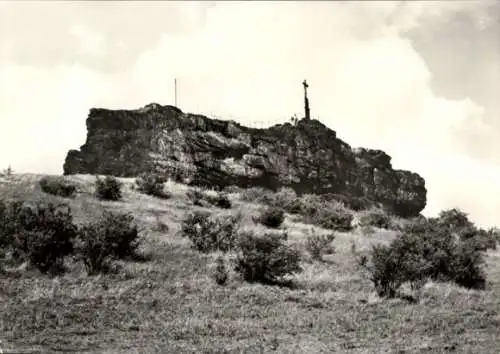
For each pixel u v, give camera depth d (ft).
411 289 65.82
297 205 140.77
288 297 58.08
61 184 111.75
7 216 68.49
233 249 81.51
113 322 43.88
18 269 60.08
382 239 113.39
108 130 175.42
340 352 36.94
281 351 36.78
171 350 36.27
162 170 158.92
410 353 36.94
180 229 92.73
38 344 36.22
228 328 43.65
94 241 63.05
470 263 74.49
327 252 91.20
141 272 63.52
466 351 37.76
